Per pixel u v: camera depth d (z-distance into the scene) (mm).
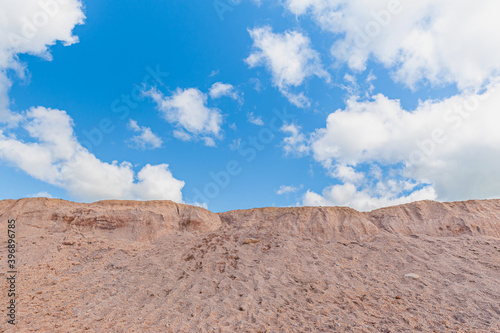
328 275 11539
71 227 16172
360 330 7500
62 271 12109
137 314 8656
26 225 16047
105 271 12266
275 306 9102
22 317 8102
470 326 7633
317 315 8422
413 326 7691
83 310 8891
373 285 10680
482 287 10023
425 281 10789
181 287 10625
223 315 8484
